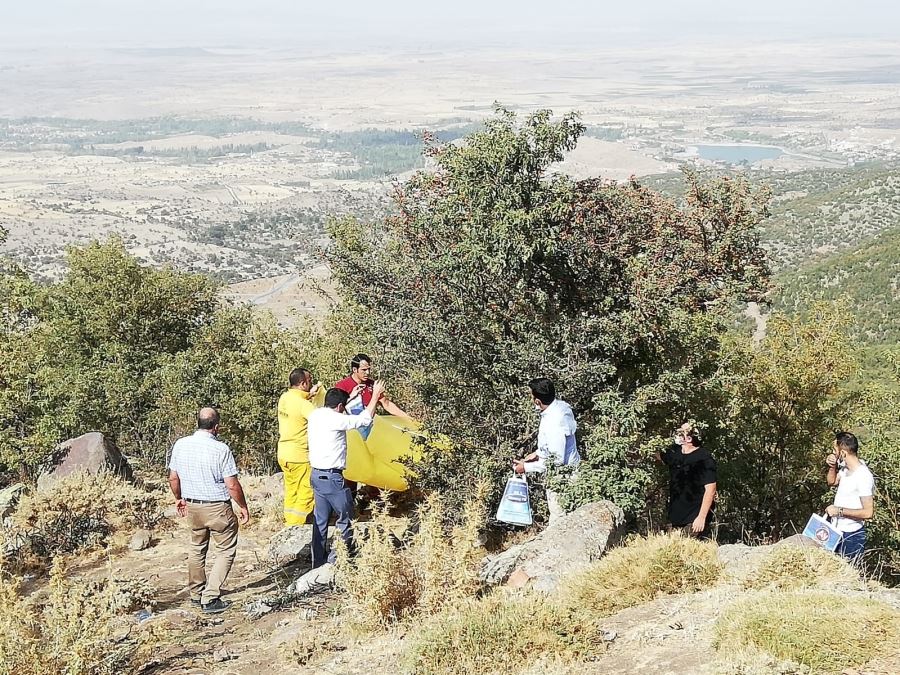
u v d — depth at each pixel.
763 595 5.37
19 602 6.43
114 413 29.61
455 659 5.29
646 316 9.76
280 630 6.82
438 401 10.20
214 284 38.00
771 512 16.00
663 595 6.11
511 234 9.45
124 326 34.09
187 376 28.09
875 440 14.69
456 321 9.95
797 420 15.51
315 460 8.48
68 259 35.16
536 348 9.63
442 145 11.02
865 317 64.44
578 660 5.08
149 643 6.32
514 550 7.40
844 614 4.84
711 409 13.81
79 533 10.78
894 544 13.88
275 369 27.19
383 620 6.38
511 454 9.50
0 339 22.69
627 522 8.58
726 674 4.52
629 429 9.01
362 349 14.16
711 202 14.08
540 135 9.62
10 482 20.38
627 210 11.57
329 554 8.78
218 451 8.02
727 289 13.18
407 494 10.98
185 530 11.53
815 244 108.25
